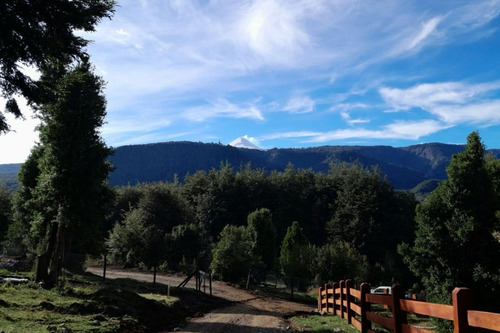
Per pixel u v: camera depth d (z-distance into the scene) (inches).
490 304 584.7
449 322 523.8
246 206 3393.2
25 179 1016.9
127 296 555.5
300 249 1561.3
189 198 3484.3
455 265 625.3
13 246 1402.6
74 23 422.0
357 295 393.4
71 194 803.4
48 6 396.8
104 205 909.2
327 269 1437.0
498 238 686.5
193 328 490.3
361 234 2947.8
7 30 374.3
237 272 1369.3
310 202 3570.4
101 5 434.6
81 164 810.8
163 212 2417.6
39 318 398.9
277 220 3253.0
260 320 576.4
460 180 641.6
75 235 880.3
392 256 2305.6
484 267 600.7
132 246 1346.0
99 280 983.0
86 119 818.8
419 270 671.8
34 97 439.8
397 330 240.8
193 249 1609.3
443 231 637.9
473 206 626.5
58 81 479.2
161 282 1132.5
